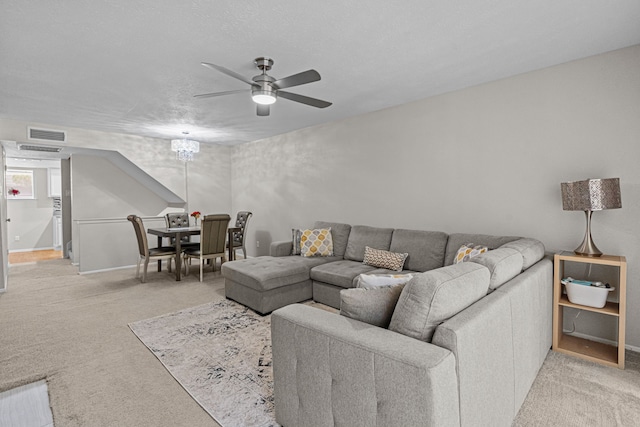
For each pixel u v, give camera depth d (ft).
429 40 7.70
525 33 7.42
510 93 10.09
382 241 12.50
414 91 11.34
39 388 6.89
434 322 4.39
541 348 7.38
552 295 8.36
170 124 15.78
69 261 20.48
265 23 6.91
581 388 6.70
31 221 25.13
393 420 3.94
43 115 13.97
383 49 8.13
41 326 10.02
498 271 5.77
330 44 7.85
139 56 8.39
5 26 6.93
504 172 10.32
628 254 8.34
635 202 8.20
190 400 6.40
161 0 6.07
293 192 17.74
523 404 6.18
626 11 6.53
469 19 6.81
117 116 14.19
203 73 9.48
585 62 8.76
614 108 8.40
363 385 4.22
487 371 4.66
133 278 16.01
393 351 4.01
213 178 22.00
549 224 9.53
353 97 11.94
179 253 15.46
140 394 6.59
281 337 5.34
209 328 9.84
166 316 10.81
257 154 20.21
